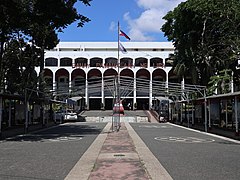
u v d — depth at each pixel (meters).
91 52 64.44
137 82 33.09
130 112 57.91
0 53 22.55
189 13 32.50
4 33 20.34
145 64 63.72
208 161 10.65
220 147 14.88
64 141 17.30
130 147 14.46
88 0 20.81
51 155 12.00
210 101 27.77
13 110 30.39
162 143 16.38
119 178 8.05
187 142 17.12
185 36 34.22
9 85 30.67
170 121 43.41
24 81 30.42
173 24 36.31
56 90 32.50
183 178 8.05
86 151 13.09
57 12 19.55
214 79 30.89
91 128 28.84
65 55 63.91
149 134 22.33
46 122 35.62
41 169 9.23
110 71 62.97
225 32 26.78
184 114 40.69
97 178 8.06
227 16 24.08
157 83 34.03
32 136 20.75
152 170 9.05
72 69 63.22
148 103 67.06
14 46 28.23
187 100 34.44
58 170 9.09
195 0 29.06
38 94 31.95
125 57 64.31
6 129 26.45
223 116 30.34
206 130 25.45
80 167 9.53
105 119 47.31
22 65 30.25
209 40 31.00
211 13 27.61
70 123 39.16
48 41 29.03
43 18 19.73
